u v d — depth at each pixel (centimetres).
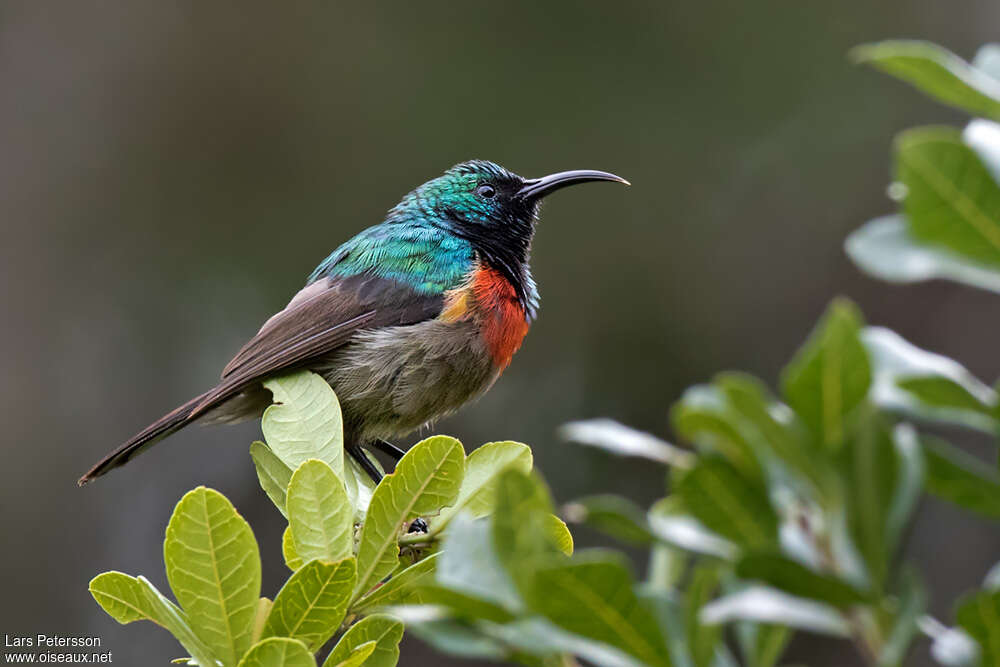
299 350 729
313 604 360
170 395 1475
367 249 783
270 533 1494
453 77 1498
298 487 392
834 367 438
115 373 1483
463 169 845
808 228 1477
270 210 1512
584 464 1430
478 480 441
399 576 396
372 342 743
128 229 1528
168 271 1511
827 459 441
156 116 1558
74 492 1459
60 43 1585
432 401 765
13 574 1407
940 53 432
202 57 1557
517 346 799
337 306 748
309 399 462
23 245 1515
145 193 1537
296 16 1551
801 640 1343
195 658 357
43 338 1490
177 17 1574
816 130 1477
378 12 1531
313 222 1495
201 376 1472
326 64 1528
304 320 743
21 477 1445
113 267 1516
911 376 432
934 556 1312
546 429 1441
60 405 1472
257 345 733
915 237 446
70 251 1520
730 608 391
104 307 1505
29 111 1562
